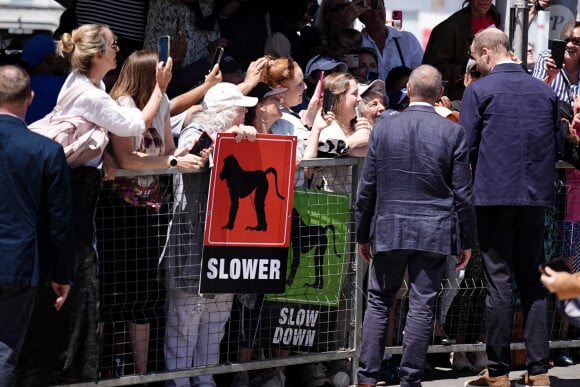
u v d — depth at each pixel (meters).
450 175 9.16
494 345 9.95
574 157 10.69
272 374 9.98
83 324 8.50
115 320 9.02
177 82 10.93
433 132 9.12
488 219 9.89
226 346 9.87
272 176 9.29
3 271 7.68
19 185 7.72
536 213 9.88
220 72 10.19
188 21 11.47
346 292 10.20
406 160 9.12
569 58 11.55
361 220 9.45
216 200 9.12
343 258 9.98
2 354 7.79
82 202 8.38
